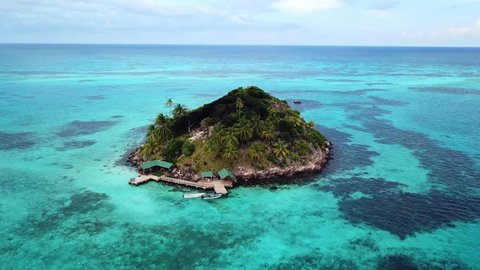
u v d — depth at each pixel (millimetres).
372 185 75500
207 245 54938
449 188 73875
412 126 124000
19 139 108062
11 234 57375
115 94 191125
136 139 109250
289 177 78438
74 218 62375
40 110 148125
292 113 101312
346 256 52438
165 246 54594
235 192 71875
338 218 62500
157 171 81125
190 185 74125
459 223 60750
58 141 106562
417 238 56594
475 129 119062
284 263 51000
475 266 50125
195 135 88500
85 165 87000
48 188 74062
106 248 54031
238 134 80188
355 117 139375
